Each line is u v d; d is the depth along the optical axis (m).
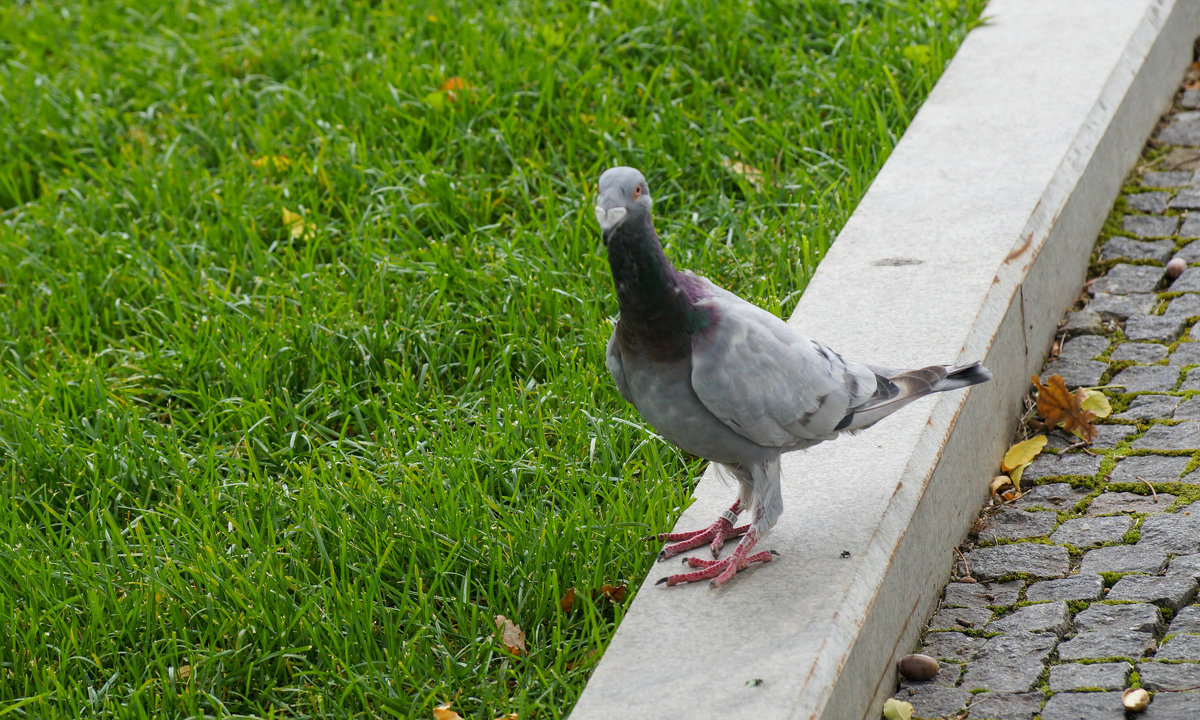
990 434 2.91
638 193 2.58
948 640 2.75
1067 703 2.66
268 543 2.86
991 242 3.00
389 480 2.92
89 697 2.74
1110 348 3.04
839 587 2.65
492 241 3.23
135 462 2.98
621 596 2.79
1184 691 2.64
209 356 3.12
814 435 2.66
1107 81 3.25
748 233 3.21
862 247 3.04
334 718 2.71
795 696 2.56
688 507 2.79
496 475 2.91
